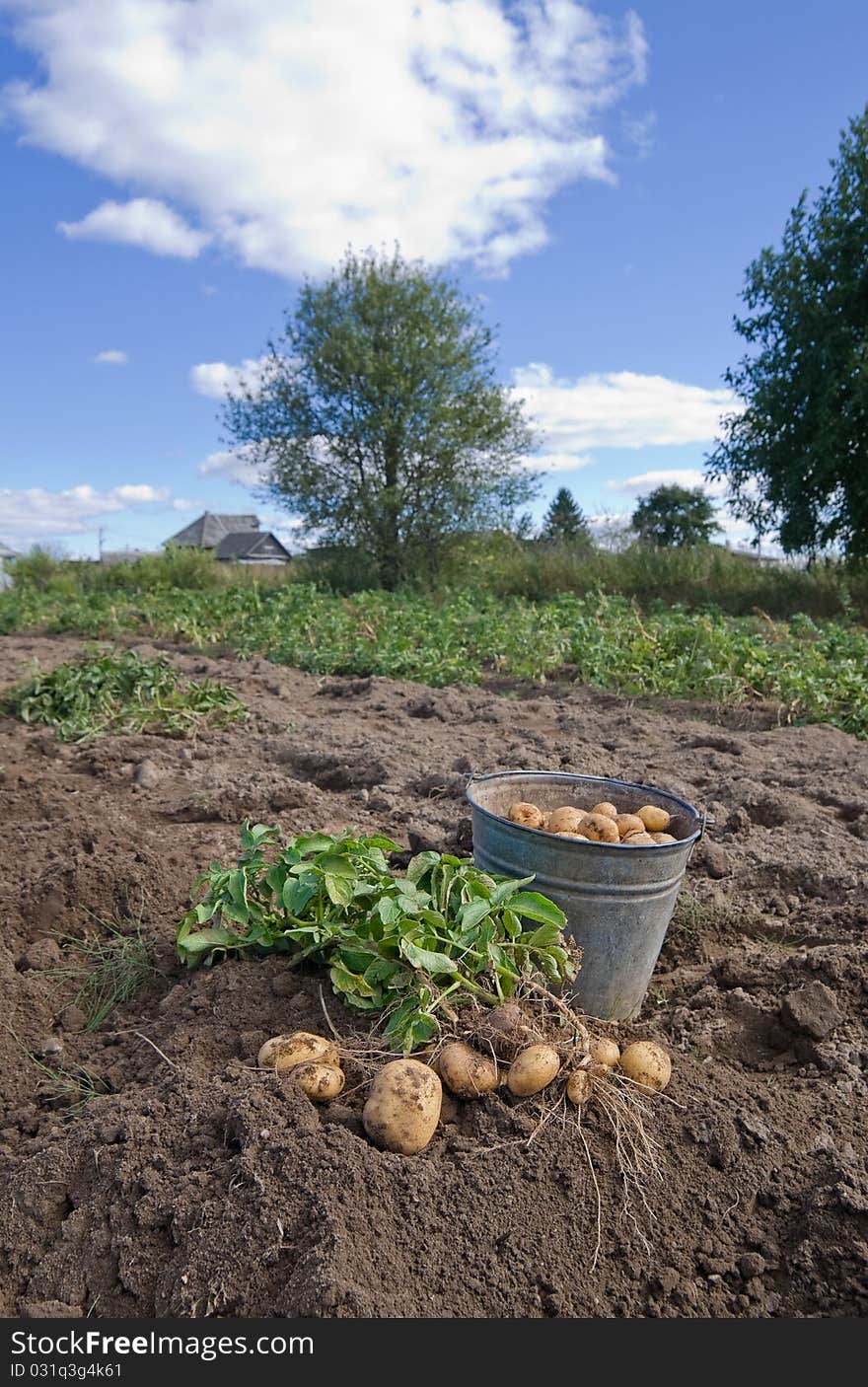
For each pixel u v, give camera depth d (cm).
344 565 2198
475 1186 235
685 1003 343
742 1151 253
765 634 1286
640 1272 225
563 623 1274
